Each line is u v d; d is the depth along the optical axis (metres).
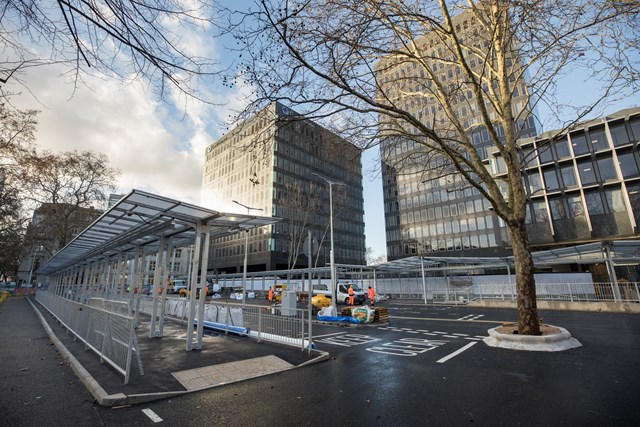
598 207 30.31
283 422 4.43
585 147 31.56
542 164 33.38
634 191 28.77
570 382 6.02
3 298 36.25
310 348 8.47
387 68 9.43
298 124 8.38
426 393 5.58
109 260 17.50
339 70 6.49
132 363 7.36
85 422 4.42
